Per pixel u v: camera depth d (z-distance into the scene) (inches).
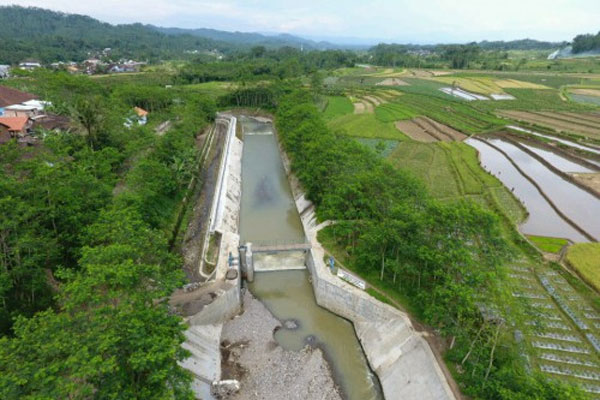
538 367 1257.4
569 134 4060.0
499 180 2952.8
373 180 1796.3
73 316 981.8
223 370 1423.5
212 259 1995.6
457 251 1227.9
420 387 1234.6
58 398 708.0
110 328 855.7
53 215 1438.2
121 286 1016.2
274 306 1830.7
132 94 4677.7
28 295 1306.6
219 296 1651.1
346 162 2183.8
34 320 880.3
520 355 1186.6
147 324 959.0
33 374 738.8
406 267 1533.0
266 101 6161.4
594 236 2158.0
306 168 2662.4
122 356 876.6
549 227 2293.3
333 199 2005.4
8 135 2878.9
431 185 2837.1
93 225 1448.1
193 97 5132.9
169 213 2260.1
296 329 1675.7
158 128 4023.1
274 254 2246.6
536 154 3656.5
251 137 4889.3
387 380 1359.5
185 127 3602.4
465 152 3631.9
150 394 883.4
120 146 2829.7
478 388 1112.8
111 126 2903.5
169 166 2664.9
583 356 1310.3
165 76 7475.4
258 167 3786.9
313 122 3380.9
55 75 4375.0
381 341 1502.2
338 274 1786.4
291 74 7859.3
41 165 1653.5
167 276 1177.4
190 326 1483.8
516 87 7313.0
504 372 1078.4
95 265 1002.1
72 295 953.5
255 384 1365.7
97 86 4761.3
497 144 4124.0
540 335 1396.4
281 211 2824.8
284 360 1481.3
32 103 3826.3
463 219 1300.4
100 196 1771.7
